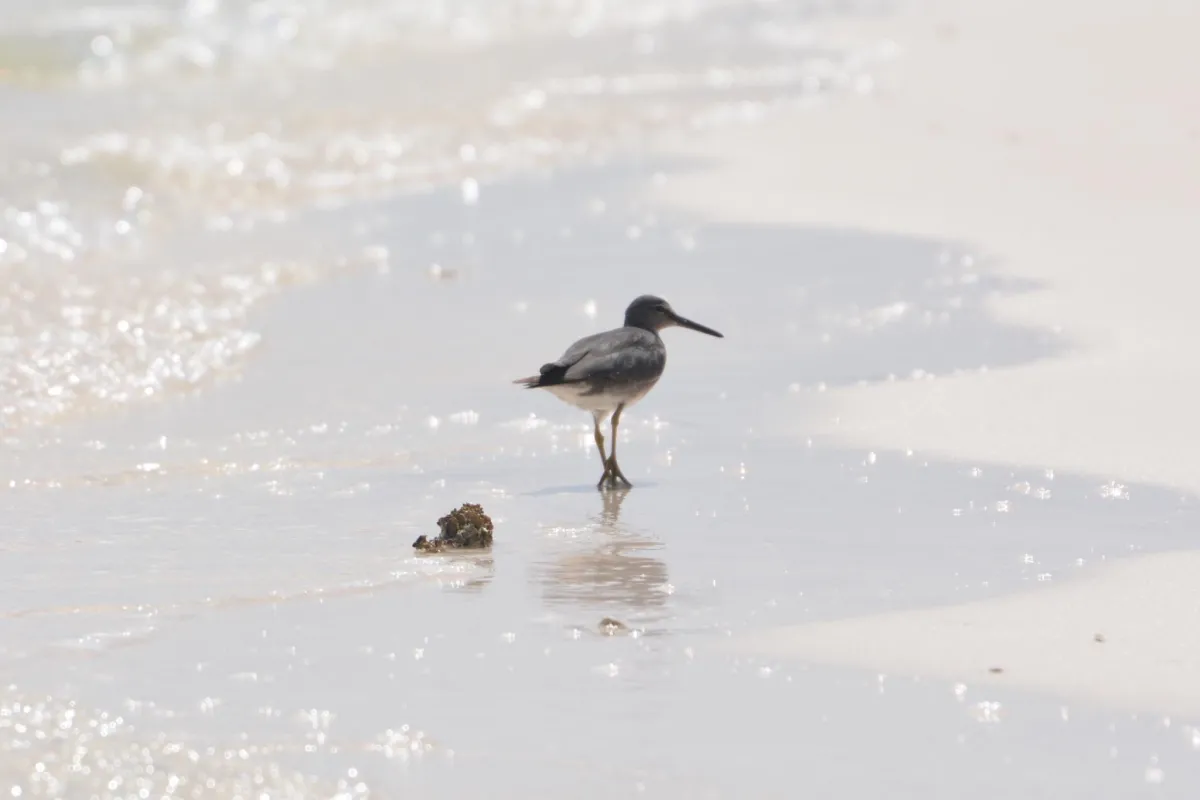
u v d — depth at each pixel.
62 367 18.62
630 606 12.11
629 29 50.31
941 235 24.92
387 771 9.36
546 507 14.70
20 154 29.69
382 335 20.53
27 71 40.25
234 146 32.28
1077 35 45.34
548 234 25.98
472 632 11.55
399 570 12.91
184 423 17.12
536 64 43.91
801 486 15.09
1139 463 15.27
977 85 39.16
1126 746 9.74
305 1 52.12
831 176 29.72
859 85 40.16
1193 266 22.69
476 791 9.16
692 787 9.25
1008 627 11.54
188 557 13.22
